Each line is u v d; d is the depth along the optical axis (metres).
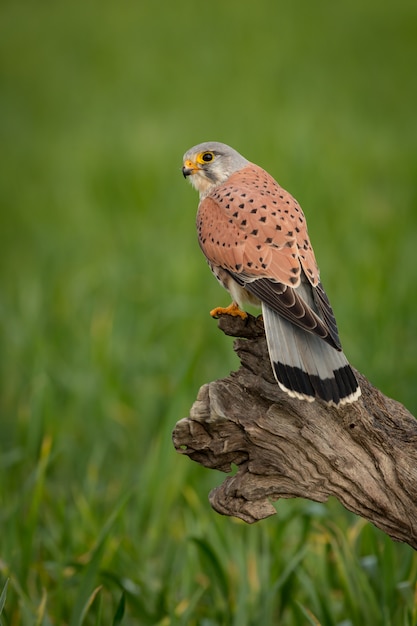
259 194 7.64
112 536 9.16
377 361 11.48
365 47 29.80
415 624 7.47
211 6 36.34
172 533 9.45
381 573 8.10
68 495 10.38
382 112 24.34
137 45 32.09
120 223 17.86
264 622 7.68
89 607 8.17
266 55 29.75
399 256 15.08
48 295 14.62
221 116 24.00
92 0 38.78
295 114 23.53
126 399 11.93
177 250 15.62
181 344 12.84
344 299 13.31
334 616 8.16
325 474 6.23
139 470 10.57
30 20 35.97
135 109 25.89
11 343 13.45
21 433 11.08
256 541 8.96
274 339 6.50
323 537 8.81
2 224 19.34
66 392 12.18
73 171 21.72
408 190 19.03
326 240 15.88
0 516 9.55
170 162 20.69
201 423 6.28
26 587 8.45
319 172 18.52
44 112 26.55
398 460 6.21
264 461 6.27
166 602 8.48
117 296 14.10
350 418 6.17
